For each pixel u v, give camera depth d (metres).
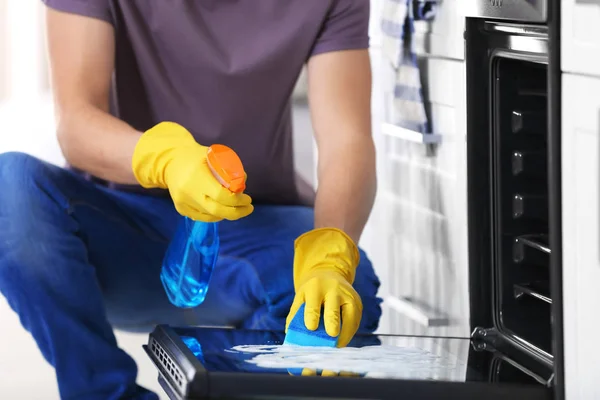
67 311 2.53
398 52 2.38
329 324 1.81
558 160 1.59
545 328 1.94
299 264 2.17
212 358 1.59
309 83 2.56
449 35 2.15
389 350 1.74
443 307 2.29
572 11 1.53
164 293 2.60
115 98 2.50
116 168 2.30
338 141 2.49
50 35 2.41
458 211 2.18
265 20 2.51
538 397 1.56
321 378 1.47
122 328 2.63
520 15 1.67
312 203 2.72
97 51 2.41
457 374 1.59
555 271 1.61
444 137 2.23
